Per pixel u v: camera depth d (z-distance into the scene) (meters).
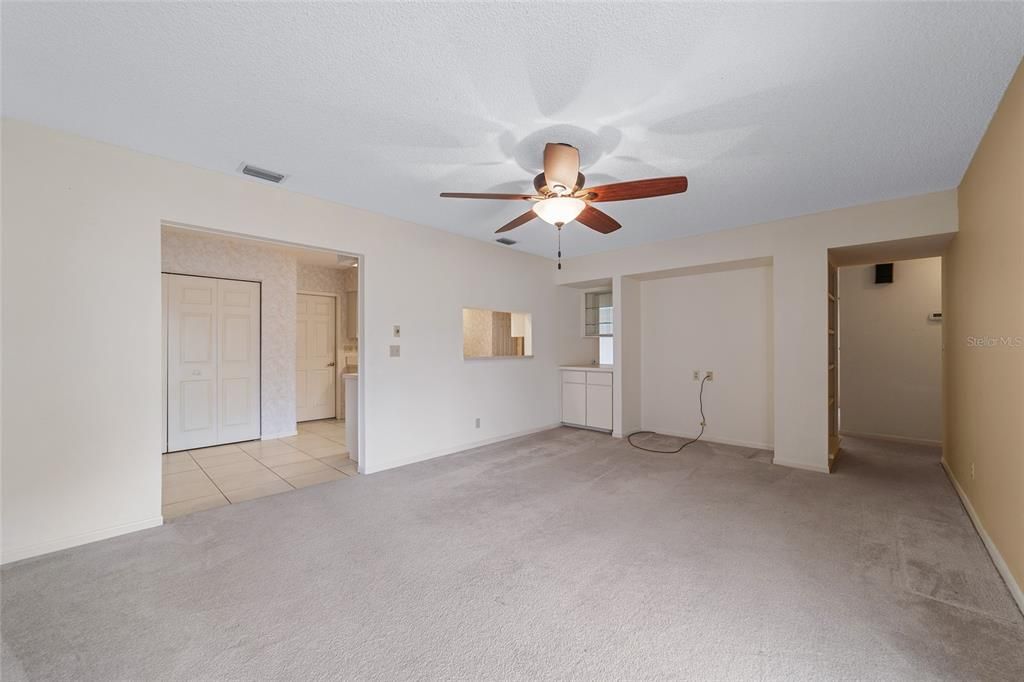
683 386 5.30
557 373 5.99
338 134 2.41
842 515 2.85
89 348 2.47
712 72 1.84
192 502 3.14
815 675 1.48
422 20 1.55
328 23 1.57
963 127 2.31
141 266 2.64
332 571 2.18
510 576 2.13
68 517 2.41
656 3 1.46
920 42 1.65
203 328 4.76
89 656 1.58
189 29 1.60
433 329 4.36
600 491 3.35
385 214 3.89
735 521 2.77
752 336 4.78
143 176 2.65
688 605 1.89
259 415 5.18
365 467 3.80
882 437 5.19
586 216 2.77
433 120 2.25
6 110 2.17
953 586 2.02
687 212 3.78
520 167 2.83
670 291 5.42
